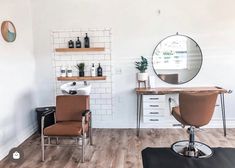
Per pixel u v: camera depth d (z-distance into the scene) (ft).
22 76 12.93
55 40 14.10
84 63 14.10
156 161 9.60
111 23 13.71
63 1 13.79
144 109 13.23
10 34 11.57
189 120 9.53
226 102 13.79
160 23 13.52
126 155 10.50
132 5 13.51
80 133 9.92
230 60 13.51
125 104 14.26
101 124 14.48
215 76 13.70
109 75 14.10
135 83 14.02
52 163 9.95
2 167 9.70
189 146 10.41
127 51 13.84
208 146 10.86
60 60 14.24
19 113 12.52
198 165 9.11
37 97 14.58
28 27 13.67
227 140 11.92
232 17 13.20
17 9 12.46
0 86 10.86
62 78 13.93
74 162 9.98
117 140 12.37
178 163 9.34
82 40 13.98
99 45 13.92
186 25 13.44
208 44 13.50
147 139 12.39
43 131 10.14
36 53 14.30
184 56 13.67
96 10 13.70
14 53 12.14
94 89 14.28
